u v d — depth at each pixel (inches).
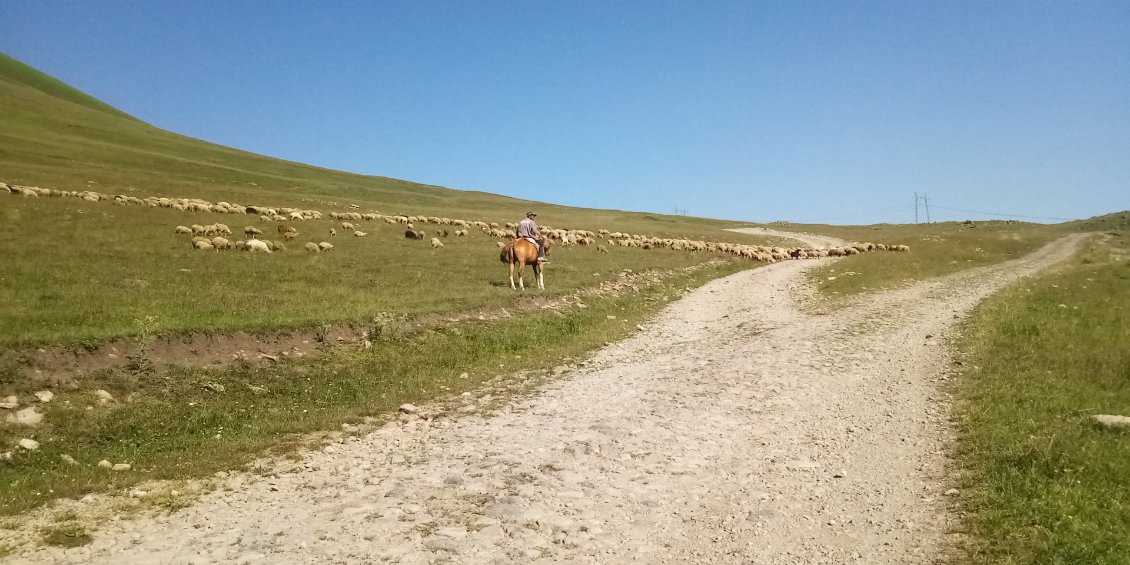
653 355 673.6
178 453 384.5
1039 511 279.3
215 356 531.8
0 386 421.7
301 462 370.6
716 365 609.6
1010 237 2689.5
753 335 756.0
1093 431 377.7
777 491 332.8
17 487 320.5
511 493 324.5
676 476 352.5
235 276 828.0
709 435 419.2
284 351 570.6
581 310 879.1
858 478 347.9
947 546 265.9
